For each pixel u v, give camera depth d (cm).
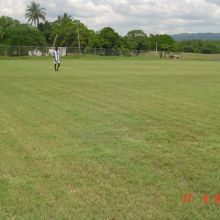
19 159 783
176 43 12031
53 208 555
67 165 746
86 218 527
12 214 537
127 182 659
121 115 1289
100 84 2334
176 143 934
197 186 644
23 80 2480
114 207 559
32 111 1334
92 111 1353
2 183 648
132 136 999
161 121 1203
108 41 10544
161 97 1777
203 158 809
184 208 558
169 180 671
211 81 2727
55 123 1138
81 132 1028
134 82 2527
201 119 1245
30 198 588
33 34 9919
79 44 10488
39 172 704
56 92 1872
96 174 696
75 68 4141
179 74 3453
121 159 790
